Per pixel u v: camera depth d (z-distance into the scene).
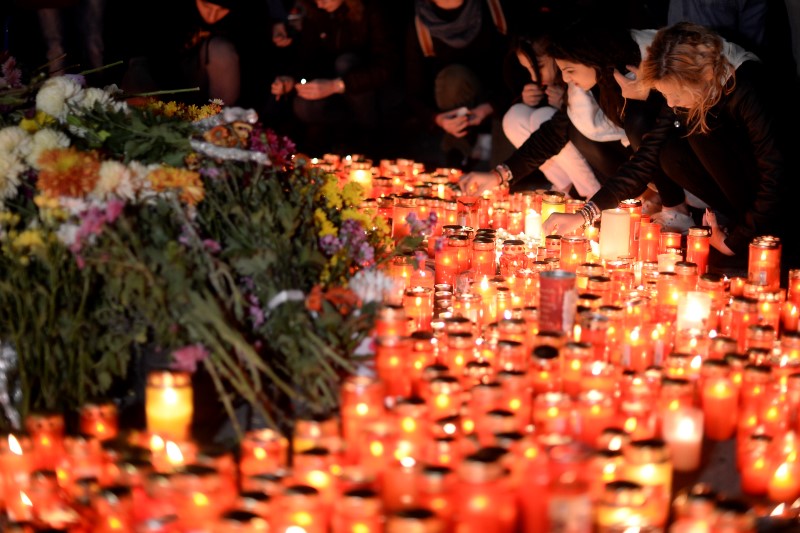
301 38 8.41
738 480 2.87
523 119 6.67
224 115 3.38
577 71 5.23
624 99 5.31
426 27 7.69
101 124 3.43
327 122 8.27
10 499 2.67
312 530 2.35
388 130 8.45
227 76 7.89
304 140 8.51
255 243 3.10
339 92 8.03
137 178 3.04
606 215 4.57
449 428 2.70
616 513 2.31
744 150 4.97
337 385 3.06
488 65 7.76
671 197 5.62
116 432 2.86
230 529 2.26
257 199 3.22
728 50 4.80
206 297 2.95
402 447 2.58
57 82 3.48
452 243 4.50
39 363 3.06
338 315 3.07
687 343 3.40
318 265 3.24
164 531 2.30
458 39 7.64
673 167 5.34
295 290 3.07
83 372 3.06
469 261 4.64
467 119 7.47
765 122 4.72
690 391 2.96
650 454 2.45
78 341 3.04
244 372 3.07
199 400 3.06
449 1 7.55
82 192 2.96
